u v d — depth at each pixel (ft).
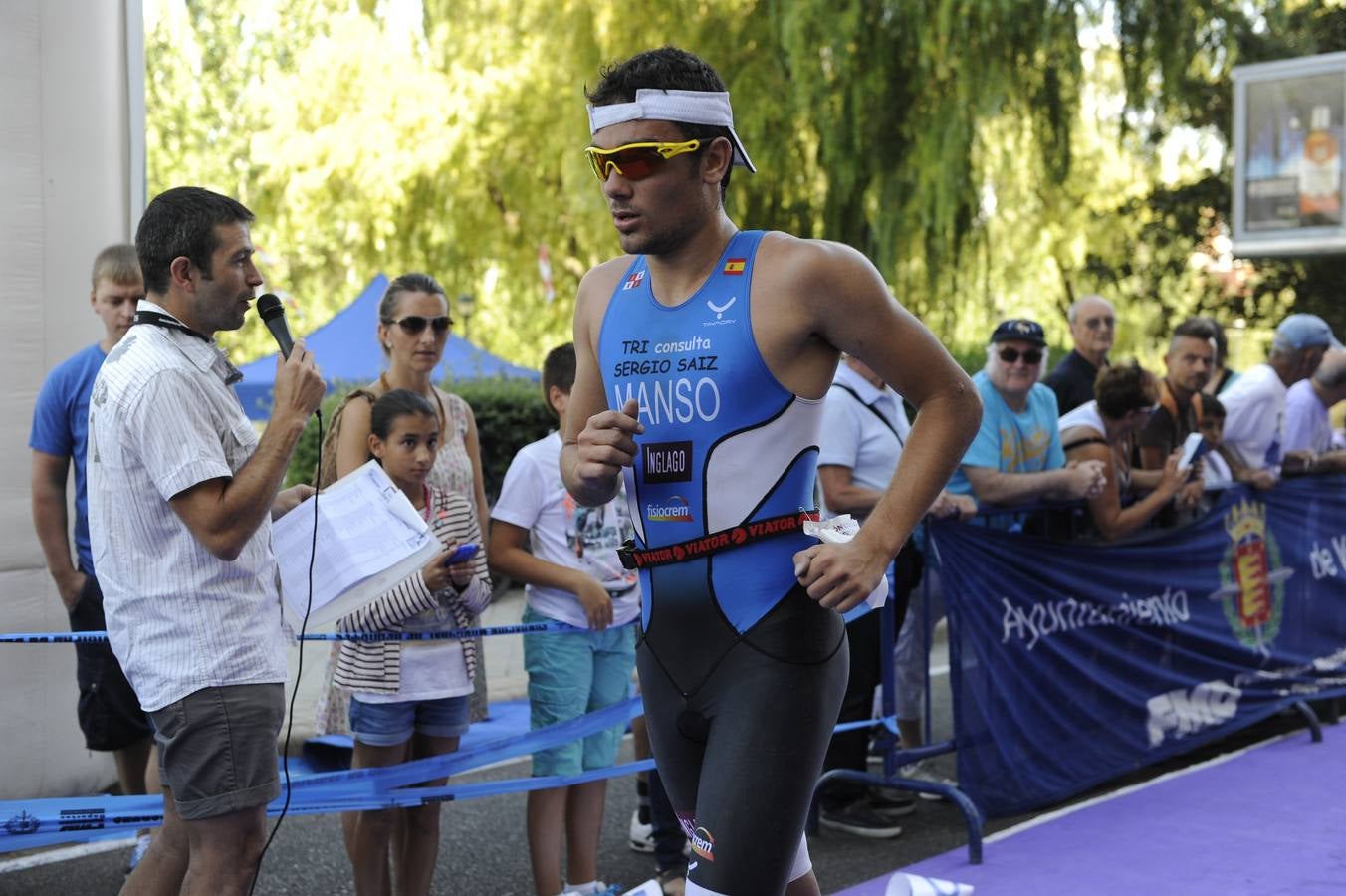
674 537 7.22
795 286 6.93
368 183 56.59
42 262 15.58
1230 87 61.46
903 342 6.97
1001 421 16.21
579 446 7.12
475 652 12.21
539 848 12.58
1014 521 17.06
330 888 13.61
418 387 13.12
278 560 9.97
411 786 11.67
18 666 15.38
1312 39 62.54
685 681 7.22
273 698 8.80
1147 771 17.89
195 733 8.50
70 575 13.96
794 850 7.02
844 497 14.75
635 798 17.43
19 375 15.38
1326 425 22.34
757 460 7.03
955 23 41.75
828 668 7.15
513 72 56.13
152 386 8.45
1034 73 42.91
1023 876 13.32
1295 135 49.19
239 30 75.41
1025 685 15.51
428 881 11.96
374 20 59.57
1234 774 17.21
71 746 15.96
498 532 12.57
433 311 12.92
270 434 8.57
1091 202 64.44
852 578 6.71
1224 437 19.58
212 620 8.55
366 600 9.90
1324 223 48.88
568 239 59.77
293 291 69.00
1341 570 20.83
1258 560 19.19
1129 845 14.23
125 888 9.62
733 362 6.98
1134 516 16.92
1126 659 16.89
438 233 59.62
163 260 8.76
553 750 12.43
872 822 15.21
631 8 48.49
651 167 6.95
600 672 13.07
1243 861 13.64
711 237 7.23
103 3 16.20
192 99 75.05
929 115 43.06
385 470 11.67
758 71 45.47
